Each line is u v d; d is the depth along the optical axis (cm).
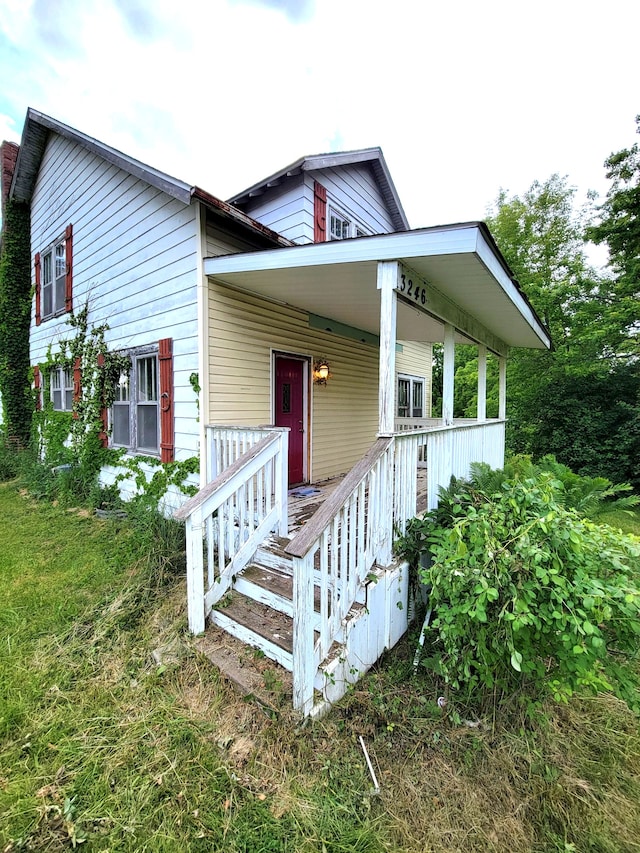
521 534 235
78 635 323
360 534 283
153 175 466
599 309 1082
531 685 258
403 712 256
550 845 190
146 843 177
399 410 1029
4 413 953
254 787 203
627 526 733
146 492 558
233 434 428
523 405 1232
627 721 271
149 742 226
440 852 183
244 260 415
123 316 602
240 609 319
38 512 637
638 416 975
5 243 934
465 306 484
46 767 210
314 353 643
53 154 784
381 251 329
